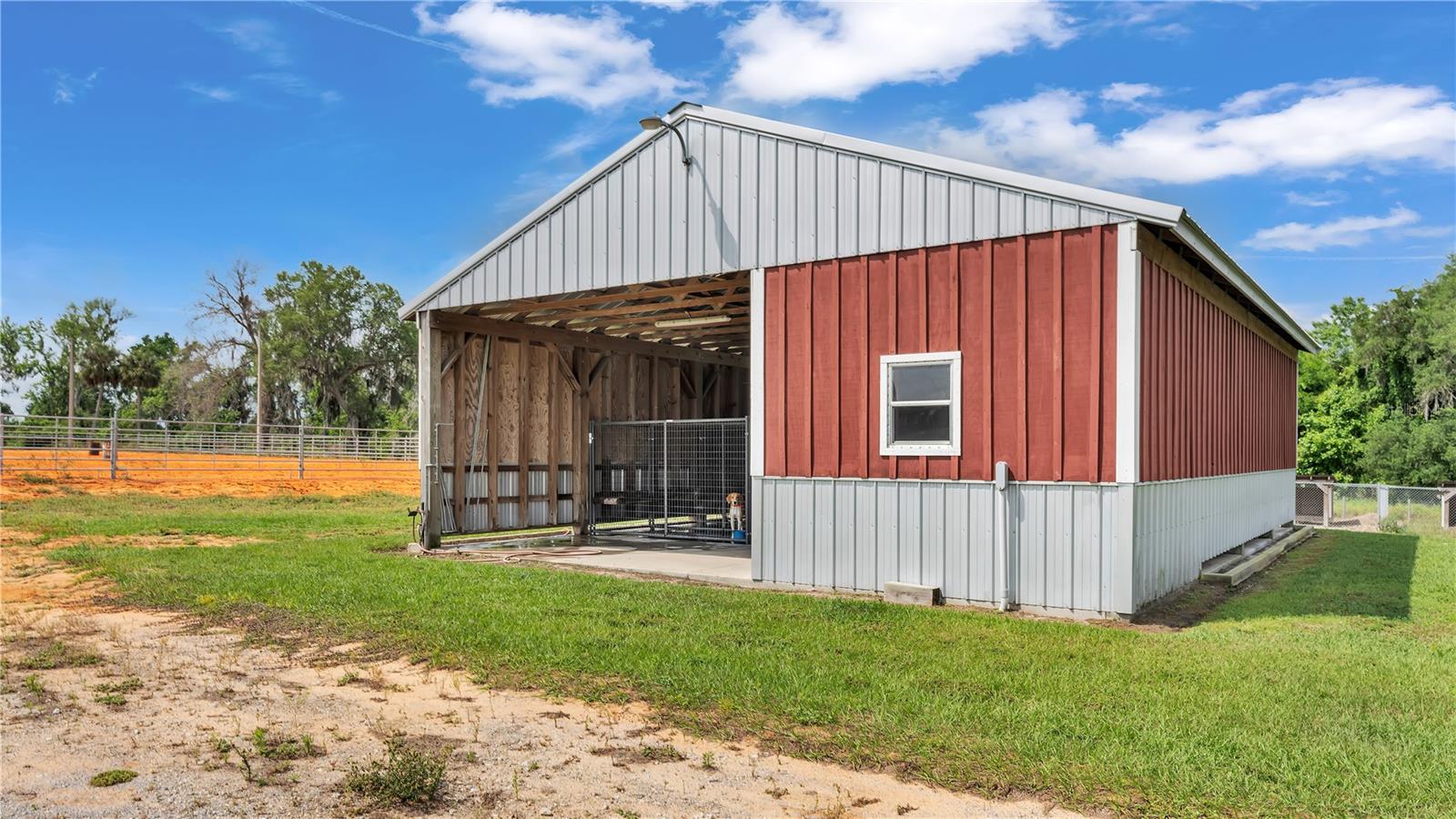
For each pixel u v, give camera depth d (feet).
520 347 49.98
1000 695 17.85
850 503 30.50
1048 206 26.76
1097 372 25.90
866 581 30.07
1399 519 67.51
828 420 31.07
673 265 34.73
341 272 190.80
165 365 179.11
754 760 14.66
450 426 45.55
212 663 20.97
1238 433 41.91
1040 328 26.89
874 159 30.17
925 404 28.99
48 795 13.06
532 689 18.75
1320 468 123.13
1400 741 15.23
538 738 15.71
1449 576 36.52
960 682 18.70
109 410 199.62
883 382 29.73
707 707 17.33
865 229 30.25
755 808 12.75
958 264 28.40
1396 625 26.04
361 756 14.79
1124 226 25.52
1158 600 28.17
